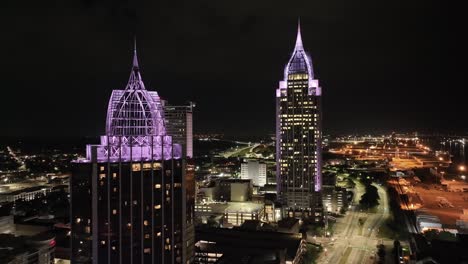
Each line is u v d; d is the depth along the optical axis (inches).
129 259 7711.6
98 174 7509.8
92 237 7500.0
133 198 7760.8
